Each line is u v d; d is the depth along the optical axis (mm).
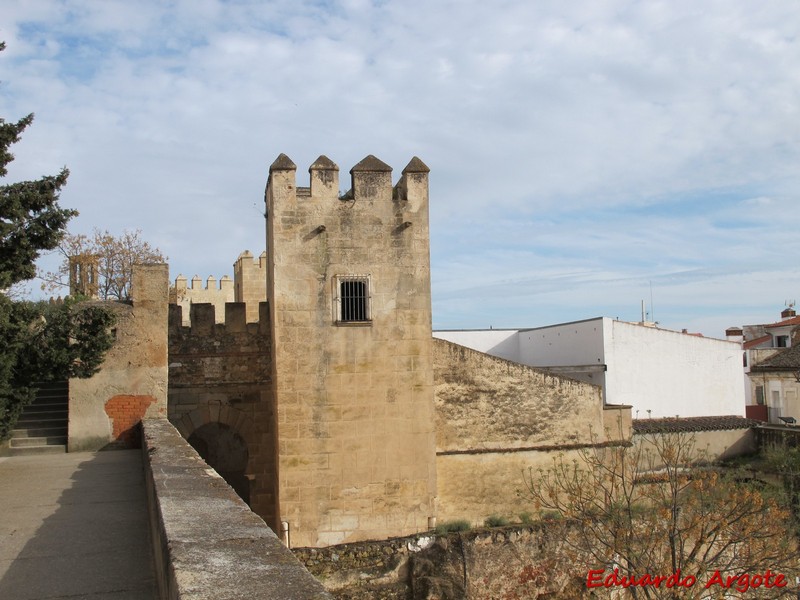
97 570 7449
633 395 32469
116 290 46812
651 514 17734
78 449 17391
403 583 20625
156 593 6691
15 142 15000
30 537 8828
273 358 21281
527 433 24203
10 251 14852
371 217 21188
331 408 20578
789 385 35469
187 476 8305
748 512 16953
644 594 17188
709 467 27141
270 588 3863
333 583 20047
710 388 33719
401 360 21094
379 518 20719
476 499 23359
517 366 24359
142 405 17875
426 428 21156
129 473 13867
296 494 20219
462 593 21000
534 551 22266
